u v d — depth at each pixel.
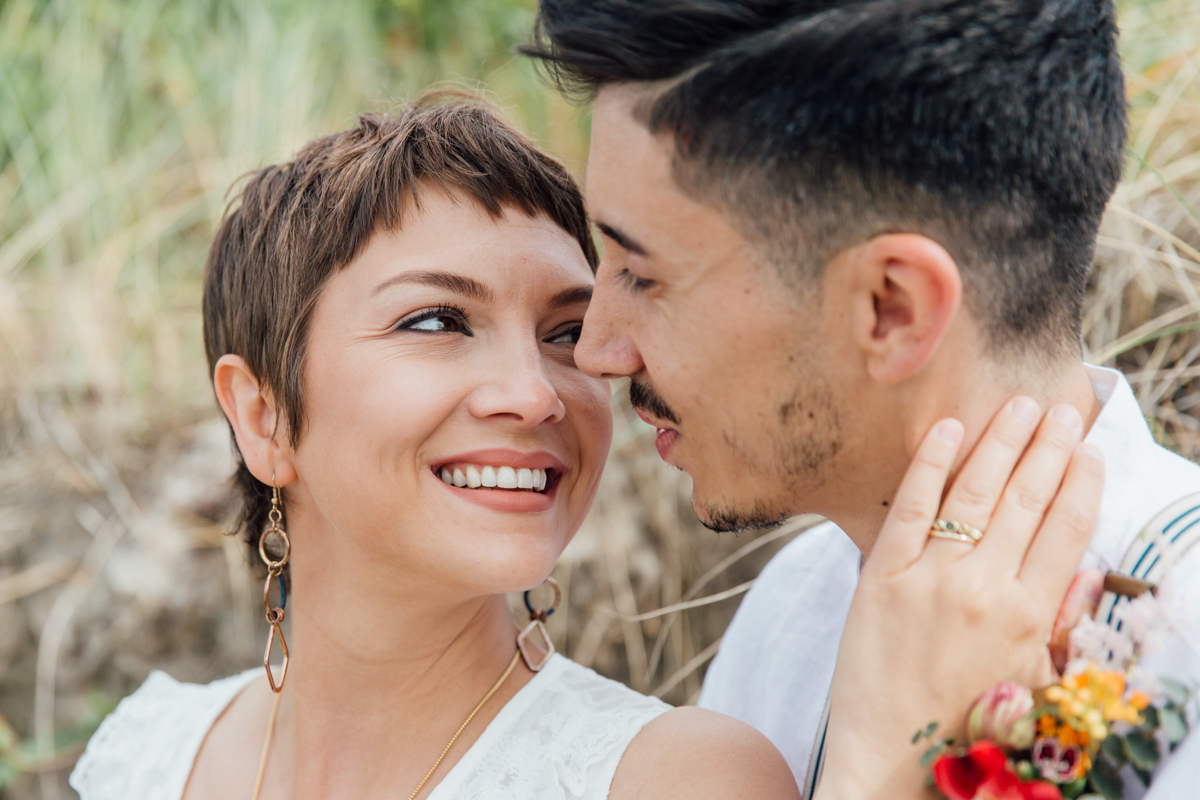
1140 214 2.14
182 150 3.80
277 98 3.70
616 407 2.83
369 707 1.54
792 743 1.62
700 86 1.10
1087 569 1.12
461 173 1.40
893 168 1.07
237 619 2.95
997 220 1.09
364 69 3.93
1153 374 1.94
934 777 1.02
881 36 1.06
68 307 3.46
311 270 1.44
